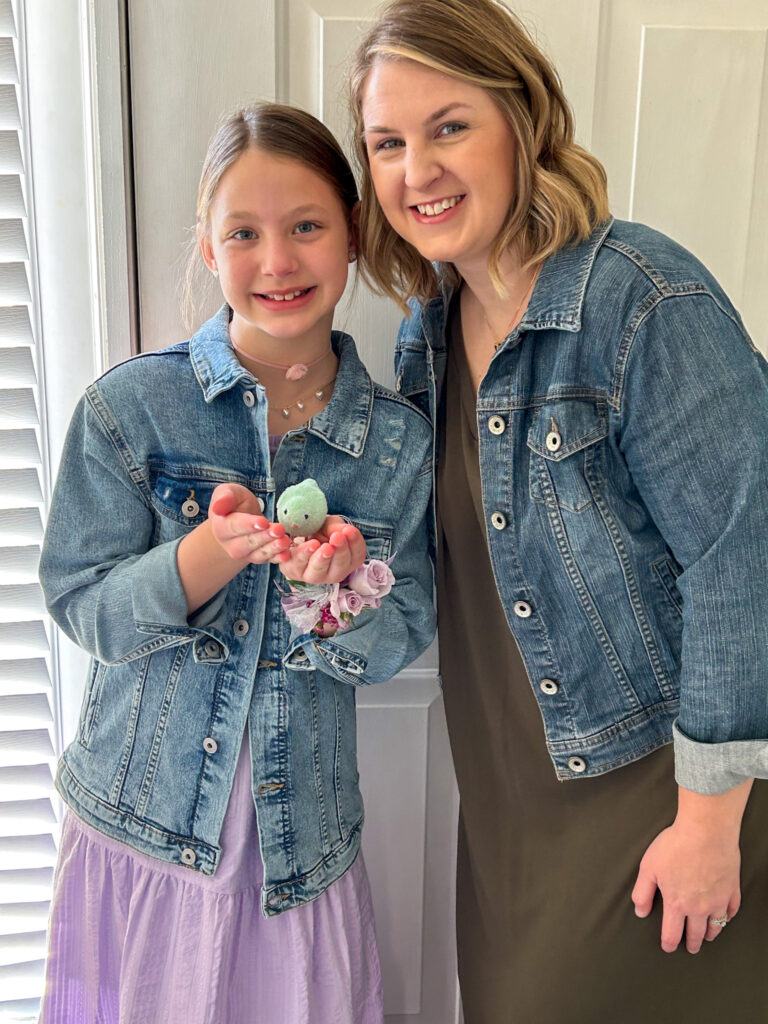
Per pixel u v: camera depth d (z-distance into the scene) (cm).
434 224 89
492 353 99
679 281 85
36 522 123
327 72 114
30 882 131
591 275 88
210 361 95
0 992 132
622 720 94
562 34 115
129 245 115
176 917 96
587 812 97
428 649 127
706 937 92
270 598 96
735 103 119
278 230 89
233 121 91
